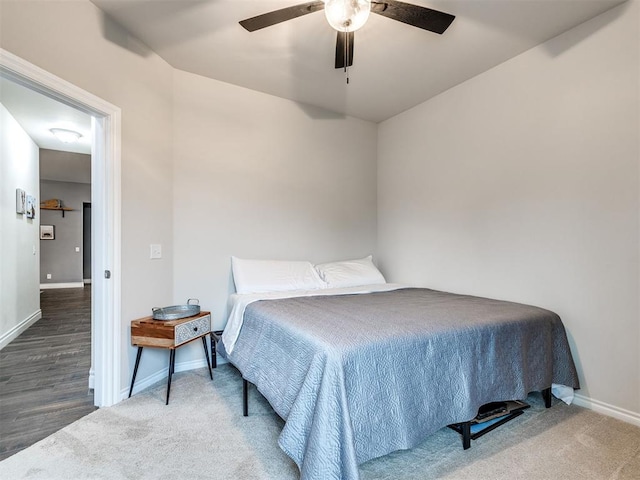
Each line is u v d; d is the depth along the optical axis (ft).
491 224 8.40
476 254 8.78
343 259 11.46
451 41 7.23
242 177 9.45
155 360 7.73
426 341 4.89
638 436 5.60
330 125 11.14
